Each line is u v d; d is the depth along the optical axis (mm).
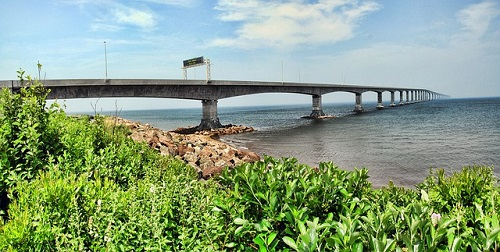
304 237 2395
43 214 4508
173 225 4473
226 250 3723
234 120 103562
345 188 3801
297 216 2990
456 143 35188
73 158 7094
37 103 7219
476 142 35438
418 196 4781
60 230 4238
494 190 4141
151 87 53188
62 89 42844
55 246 4309
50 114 7367
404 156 27938
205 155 16328
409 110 119625
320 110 97062
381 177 20406
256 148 34469
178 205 4793
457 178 4438
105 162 7086
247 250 3486
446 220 2766
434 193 4391
